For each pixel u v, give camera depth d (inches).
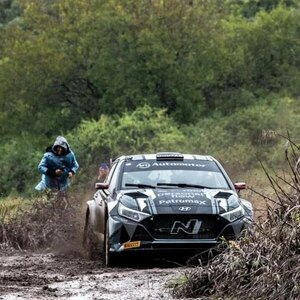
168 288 943.0
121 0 4613.7
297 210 842.2
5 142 4655.5
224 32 4753.9
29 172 4318.4
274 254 818.8
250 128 4028.1
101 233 1307.8
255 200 1561.3
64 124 4640.8
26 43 4616.1
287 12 4830.2
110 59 4510.3
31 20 4813.0
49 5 4921.3
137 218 1192.8
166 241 1183.6
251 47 4798.2
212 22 4660.4
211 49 4547.2
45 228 1596.9
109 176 1387.8
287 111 3966.5
